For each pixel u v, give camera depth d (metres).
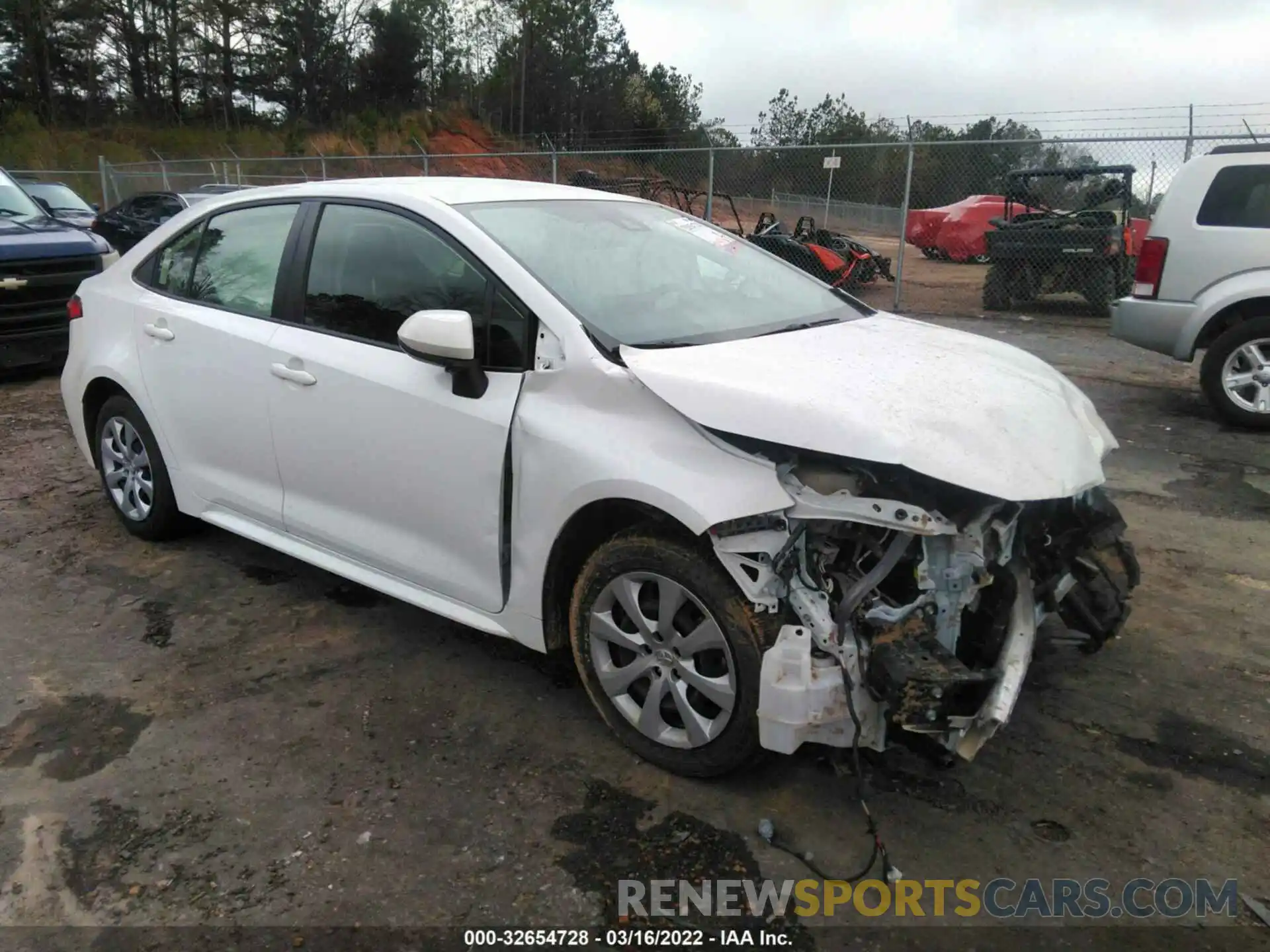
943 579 2.51
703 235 4.04
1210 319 6.93
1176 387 8.27
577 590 2.96
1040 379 3.10
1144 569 4.42
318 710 3.23
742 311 3.47
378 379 3.30
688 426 2.67
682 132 47.50
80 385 4.66
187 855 2.54
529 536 2.98
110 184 26.66
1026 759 2.97
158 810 2.71
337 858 2.53
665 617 2.74
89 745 3.02
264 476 3.86
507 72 58.34
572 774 2.89
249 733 3.09
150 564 4.40
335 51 56.50
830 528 2.54
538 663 3.55
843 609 2.49
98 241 8.62
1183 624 3.87
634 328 3.04
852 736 2.52
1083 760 2.97
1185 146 10.79
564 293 3.06
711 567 2.63
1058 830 2.66
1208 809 2.75
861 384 2.68
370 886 2.44
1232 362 6.86
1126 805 2.76
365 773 2.89
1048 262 12.76
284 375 3.60
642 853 2.56
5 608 3.95
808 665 2.48
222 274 4.04
